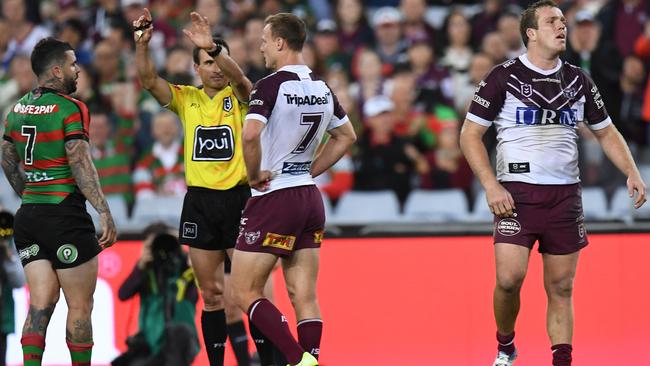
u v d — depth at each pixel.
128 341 25.22
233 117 21.39
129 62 37.16
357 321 27.58
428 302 27.80
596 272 27.95
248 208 19.80
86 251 20.20
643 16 36.34
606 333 27.48
